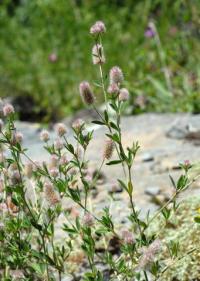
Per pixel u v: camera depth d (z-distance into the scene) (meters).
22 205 3.29
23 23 12.55
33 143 7.24
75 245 3.87
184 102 7.96
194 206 3.96
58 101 10.29
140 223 2.94
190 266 3.42
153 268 2.76
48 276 3.01
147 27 9.95
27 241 3.25
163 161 5.79
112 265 3.05
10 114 3.03
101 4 11.60
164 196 4.71
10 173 3.21
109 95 2.98
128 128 7.27
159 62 9.19
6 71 11.27
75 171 3.24
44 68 10.95
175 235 3.63
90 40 10.55
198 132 6.38
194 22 8.81
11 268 3.32
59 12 11.47
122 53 10.08
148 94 8.54
